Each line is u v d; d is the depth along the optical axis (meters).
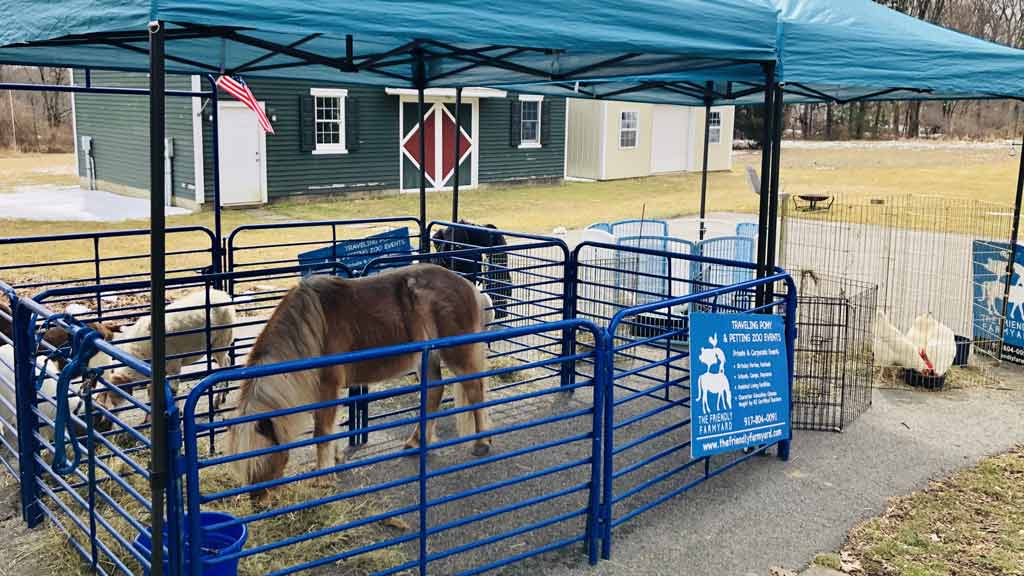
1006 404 6.90
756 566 4.23
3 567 4.10
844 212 19.50
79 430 5.15
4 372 5.14
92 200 19.52
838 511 4.88
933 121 49.50
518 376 7.52
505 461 5.54
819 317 7.26
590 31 4.09
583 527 4.64
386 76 7.86
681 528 4.64
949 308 10.35
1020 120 47.47
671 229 16.95
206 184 17.88
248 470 4.06
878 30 5.70
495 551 4.34
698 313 4.72
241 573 3.98
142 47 5.91
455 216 9.15
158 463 3.07
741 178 29.08
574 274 7.09
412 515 4.72
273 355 4.24
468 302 5.31
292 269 5.85
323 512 4.64
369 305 4.80
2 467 5.25
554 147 25.72
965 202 20.67
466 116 22.97
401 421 3.69
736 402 4.95
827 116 49.09
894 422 6.44
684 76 6.26
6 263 12.17
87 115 21.53
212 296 6.08
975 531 4.63
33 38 3.42
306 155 19.50
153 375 3.03
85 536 4.34
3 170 28.11
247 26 3.10
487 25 3.73
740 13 4.80
